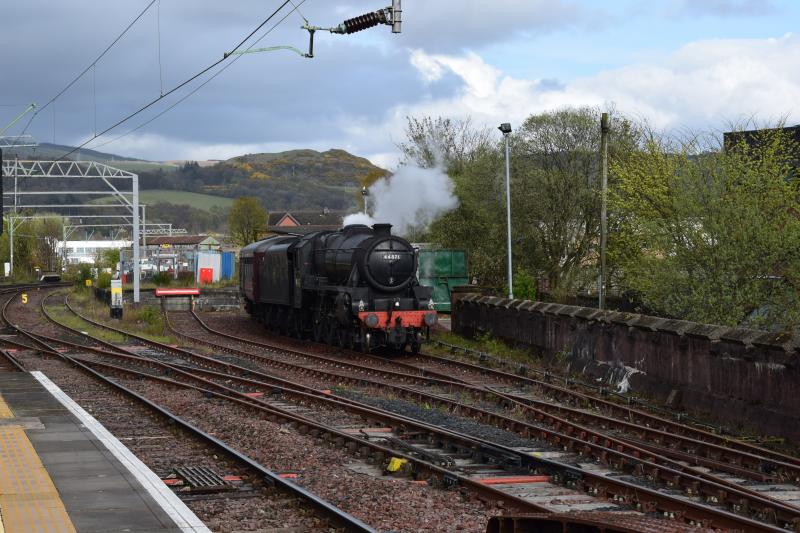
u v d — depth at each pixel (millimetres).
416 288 28109
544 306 25531
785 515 9680
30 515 8500
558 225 41656
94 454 11414
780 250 21656
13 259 112812
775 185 22656
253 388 20281
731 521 9102
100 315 44531
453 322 32750
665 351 19188
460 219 45094
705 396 17703
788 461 13094
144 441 13656
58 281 101750
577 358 23281
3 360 24516
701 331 17734
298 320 33375
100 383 20328
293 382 21641
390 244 27797
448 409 17641
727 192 23078
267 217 130000
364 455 12797
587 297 35375
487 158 45438
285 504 9734
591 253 41375
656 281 23594
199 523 8312
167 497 9234
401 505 9938
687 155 24188
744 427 16406
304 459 12531
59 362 25000
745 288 22031
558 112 43562
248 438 14008
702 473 11477
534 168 42906
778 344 15391
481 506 10141
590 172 41688
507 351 27297
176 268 85500
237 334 36156
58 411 15203
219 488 10477
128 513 8633
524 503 9773
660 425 16219
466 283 40844
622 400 19484
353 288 27562
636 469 11984
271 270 35188
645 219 25062
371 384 20844
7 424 13695
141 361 24953
